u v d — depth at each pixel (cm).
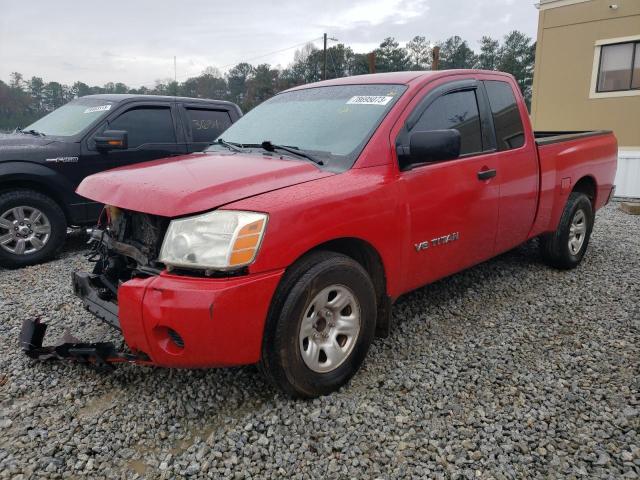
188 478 234
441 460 241
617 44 1466
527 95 6825
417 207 332
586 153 522
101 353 290
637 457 242
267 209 255
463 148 379
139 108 655
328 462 242
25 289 478
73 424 271
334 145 328
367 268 321
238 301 246
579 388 300
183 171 299
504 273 510
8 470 237
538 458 243
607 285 475
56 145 586
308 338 280
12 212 554
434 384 306
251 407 286
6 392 302
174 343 254
